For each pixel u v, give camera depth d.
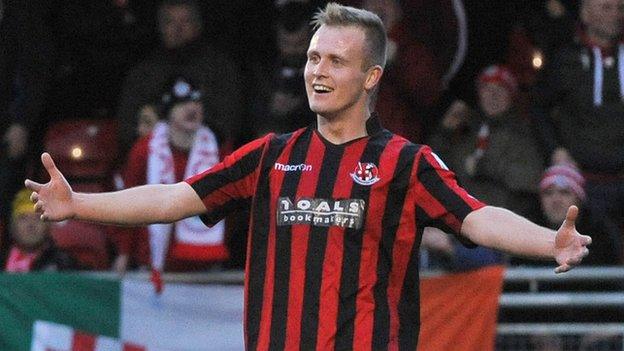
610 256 22.94
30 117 27.53
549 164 24.83
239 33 27.77
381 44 12.23
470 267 21.86
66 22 28.55
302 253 11.95
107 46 28.52
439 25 26.48
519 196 24.70
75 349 22.44
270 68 26.33
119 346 22.48
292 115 25.50
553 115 25.28
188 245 23.59
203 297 22.53
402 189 12.02
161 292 22.59
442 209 11.94
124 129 26.05
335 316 11.83
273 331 11.91
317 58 12.16
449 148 25.28
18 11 27.70
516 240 11.52
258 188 12.23
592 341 22.05
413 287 12.10
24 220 23.92
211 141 24.14
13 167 27.00
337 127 12.22
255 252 12.16
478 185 24.81
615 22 25.05
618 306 22.27
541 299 22.17
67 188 11.90
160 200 12.21
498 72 24.97
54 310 22.48
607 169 24.86
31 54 27.77
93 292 22.53
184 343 22.48
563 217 23.02
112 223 12.10
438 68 26.44
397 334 11.91
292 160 12.23
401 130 25.72
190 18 25.88
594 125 24.98
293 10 25.59
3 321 22.47
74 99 28.67
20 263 24.00
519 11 27.53
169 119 24.30
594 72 25.03
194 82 25.75
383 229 11.97
